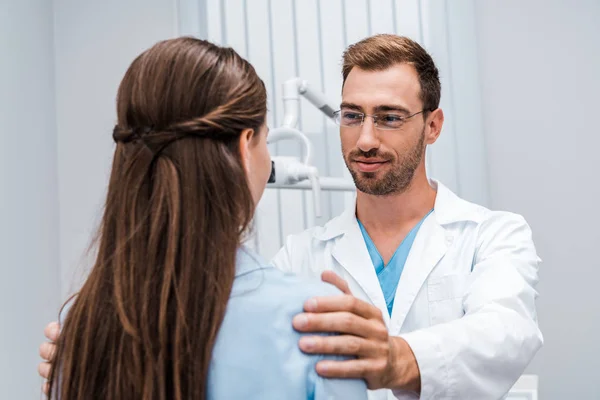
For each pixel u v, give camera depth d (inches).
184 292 30.8
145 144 32.2
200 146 31.9
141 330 30.8
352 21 89.5
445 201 63.4
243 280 32.9
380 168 58.4
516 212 87.4
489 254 58.9
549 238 86.6
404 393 47.2
